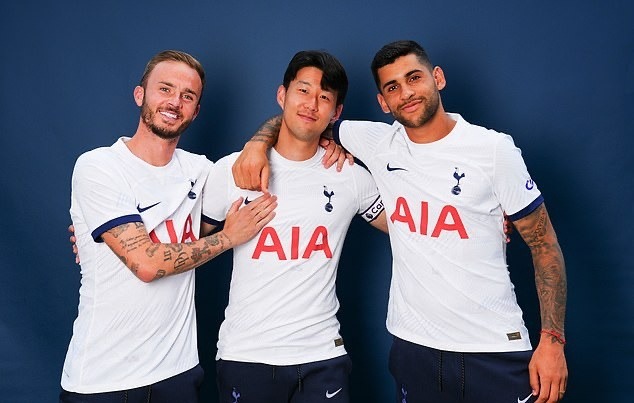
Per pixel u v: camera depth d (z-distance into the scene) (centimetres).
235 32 259
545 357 189
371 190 220
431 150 201
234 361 206
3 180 265
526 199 195
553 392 188
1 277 264
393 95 197
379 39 252
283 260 207
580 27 242
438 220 198
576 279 246
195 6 260
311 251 209
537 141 246
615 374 243
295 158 213
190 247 195
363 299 259
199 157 221
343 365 210
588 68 242
